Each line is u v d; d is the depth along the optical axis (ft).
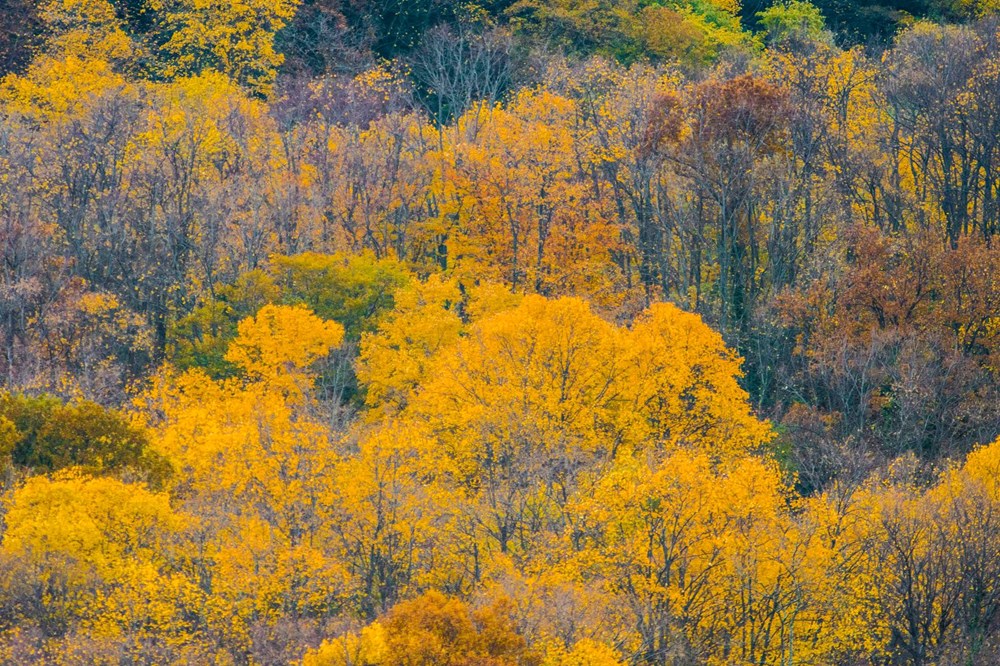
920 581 481.05
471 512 485.97
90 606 428.56
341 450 511.81
